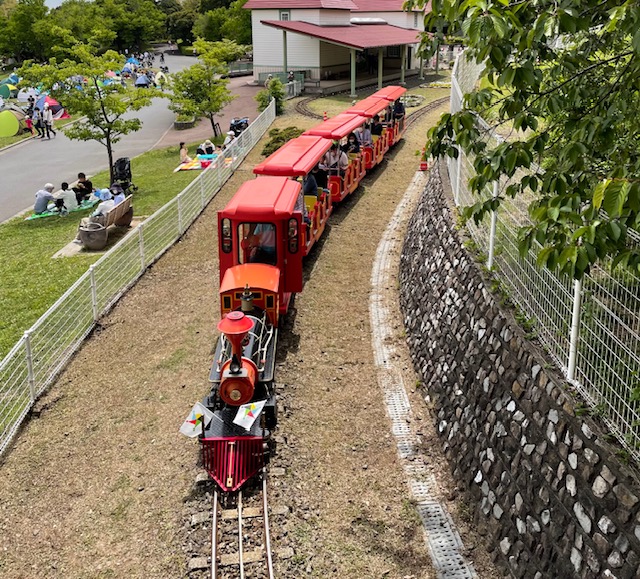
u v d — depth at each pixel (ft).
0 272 53.47
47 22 208.54
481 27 14.53
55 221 68.74
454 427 29.12
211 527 24.66
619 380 19.44
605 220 13.64
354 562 23.39
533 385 23.62
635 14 13.47
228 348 29.78
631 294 19.22
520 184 18.11
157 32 283.59
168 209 60.95
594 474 19.17
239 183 74.02
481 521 24.68
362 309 44.04
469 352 29.84
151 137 114.62
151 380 35.58
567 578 19.40
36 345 39.58
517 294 27.89
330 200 57.36
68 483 28.02
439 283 37.42
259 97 107.96
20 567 23.77
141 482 27.76
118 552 24.16
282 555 23.25
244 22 204.44
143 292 47.06
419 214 51.80
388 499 26.66
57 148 111.14
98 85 77.71
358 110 71.61
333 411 32.55
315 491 26.86
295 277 38.04
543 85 19.85
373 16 160.04
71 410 33.24
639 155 17.71
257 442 26.81
